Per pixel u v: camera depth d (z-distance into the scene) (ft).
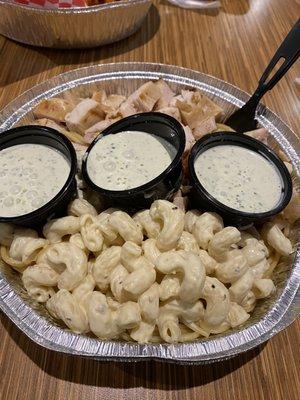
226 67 1.04
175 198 0.72
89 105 0.82
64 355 0.62
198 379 0.62
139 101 0.83
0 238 0.66
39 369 0.61
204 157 0.71
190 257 0.57
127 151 0.70
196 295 0.56
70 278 0.59
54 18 0.91
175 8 1.17
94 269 0.61
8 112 0.82
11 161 0.68
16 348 0.62
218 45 1.09
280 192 0.69
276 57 0.78
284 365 0.64
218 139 0.72
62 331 0.58
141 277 0.56
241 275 0.61
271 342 0.65
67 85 0.89
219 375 0.62
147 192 0.64
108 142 0.71
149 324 0.57
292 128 0.92
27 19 0.93
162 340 0.59
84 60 1.02
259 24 1.15
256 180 0.70
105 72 0.91
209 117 0.85
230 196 0.67
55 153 0.70
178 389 0.61
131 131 0.74
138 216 0.66
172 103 0.86
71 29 0.94
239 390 0.61
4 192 0.65
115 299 0.61
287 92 0.99
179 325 0.62
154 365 0.62
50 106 0.83
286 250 0.67
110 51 1.05
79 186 0.72
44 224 0.66
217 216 0.65
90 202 0.72
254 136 0.81
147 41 1.08
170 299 0.59
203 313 0.59
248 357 0.64
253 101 0.82
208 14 1.17
